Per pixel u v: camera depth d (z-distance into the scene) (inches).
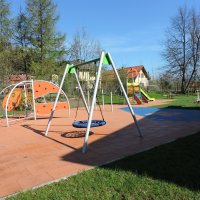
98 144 228.5
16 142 259.0
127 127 306.2
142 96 741.9
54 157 196.4
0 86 886.4
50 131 307.9
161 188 127.5
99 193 128.6
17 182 151.4
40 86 429.4
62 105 446.0
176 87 1502.2
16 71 1030.4
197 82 1432.1
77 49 1186.6
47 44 1025.5
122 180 140.0
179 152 181.6
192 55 1408.7
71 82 1003.9
